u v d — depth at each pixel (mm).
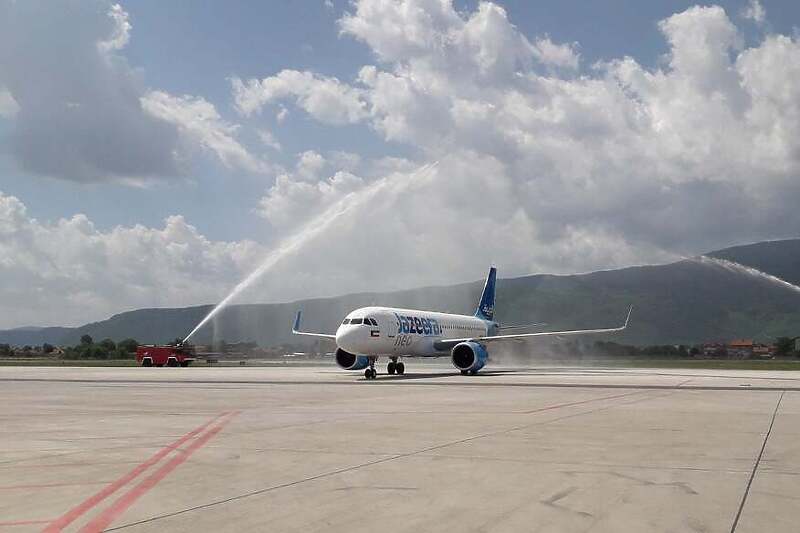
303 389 38125
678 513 9930
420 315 59844
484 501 10633
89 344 161750
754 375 60500
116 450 15742
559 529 9094
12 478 12555
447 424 20531
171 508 10234
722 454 14977
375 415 23312
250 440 17219
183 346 91312
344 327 51125
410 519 9578
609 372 68312
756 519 9617
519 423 20750
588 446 16078
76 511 10078
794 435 18031
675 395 32812
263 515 9805
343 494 11125
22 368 81625
